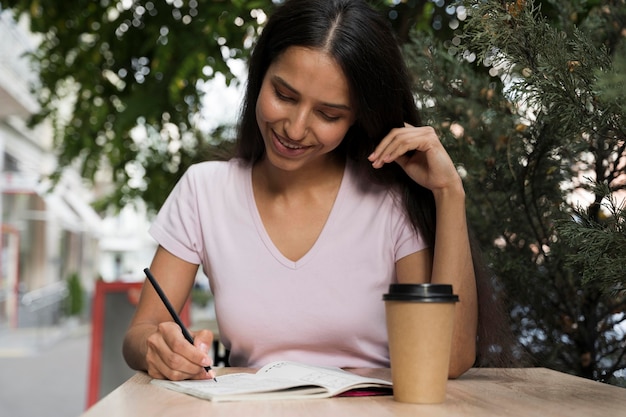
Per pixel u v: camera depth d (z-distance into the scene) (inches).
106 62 171.6
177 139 165.9
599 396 54.2
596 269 62.6
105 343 195.3
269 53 66.6
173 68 142.6
